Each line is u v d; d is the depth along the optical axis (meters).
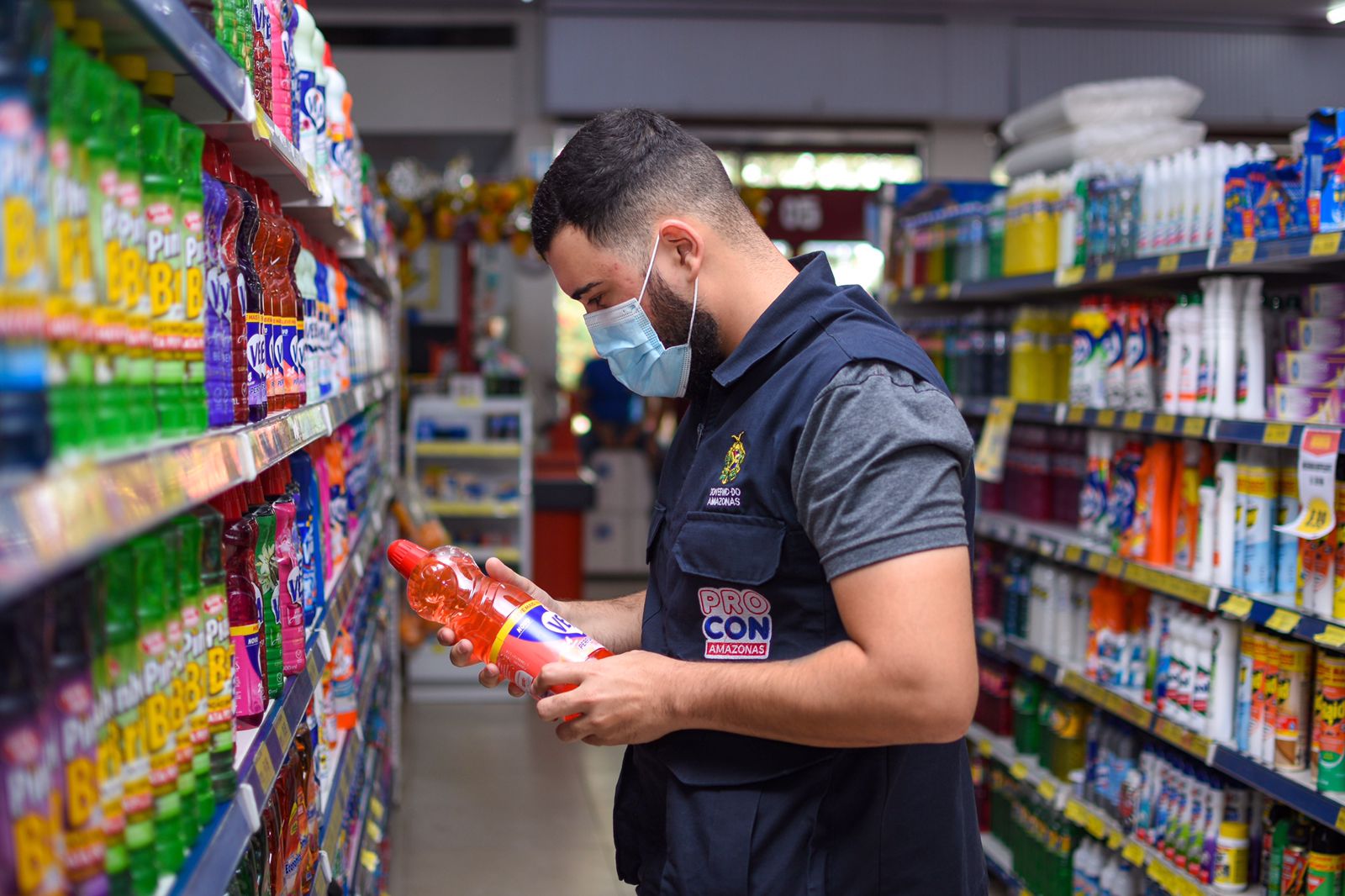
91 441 0.78
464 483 6.49
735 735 1.47
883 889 1.48
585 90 8.42
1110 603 3.20
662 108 8.45
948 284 4.30
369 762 2.91
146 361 0.91
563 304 9.53
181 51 1.01
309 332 1.90
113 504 0.72
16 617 0.71
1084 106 4.13
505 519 6.84
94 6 0.93
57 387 0.72
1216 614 2.73
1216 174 2.88
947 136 8.73
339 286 2.42
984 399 4.16
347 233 2.42
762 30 8.43
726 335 1.53
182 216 1.04
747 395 1.50
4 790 0.68
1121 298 3.31
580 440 9.11
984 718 4.07
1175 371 2.90
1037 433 3.94
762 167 8.91
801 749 1.45
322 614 1.87
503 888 3.71
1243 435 2.57
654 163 1.48
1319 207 2.42
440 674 6.03
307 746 1.70
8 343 0.64
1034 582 3.68
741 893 1.44
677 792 1.49
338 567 2.30
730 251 1.51
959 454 1.33
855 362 1.37
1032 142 4.48
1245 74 8.56
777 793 1.46
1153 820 2.97
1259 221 2.65
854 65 8.47
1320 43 8.61
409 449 6.02
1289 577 2.59
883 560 1.26
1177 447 2.96
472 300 7.13
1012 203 3.88
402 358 6.43
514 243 7.04
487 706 5.92
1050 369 3.83
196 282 1.05
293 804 1.58
